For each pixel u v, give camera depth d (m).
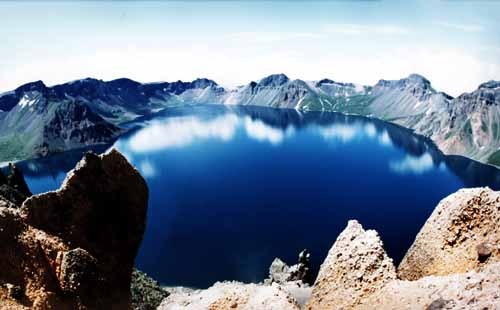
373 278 40.03
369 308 36.84
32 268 29.70
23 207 32.31
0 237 29.58
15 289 27.75
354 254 42.56
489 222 40.50
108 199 36.78
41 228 32.28
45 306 28.08
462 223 42.06
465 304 27.88
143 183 39.72
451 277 33.25
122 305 33.72
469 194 42.94
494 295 27.17
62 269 30.45
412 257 46.25
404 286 36.62
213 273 187.50
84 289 30.62
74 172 35.06
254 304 44.81
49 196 33.44
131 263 38.00
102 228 36.00
